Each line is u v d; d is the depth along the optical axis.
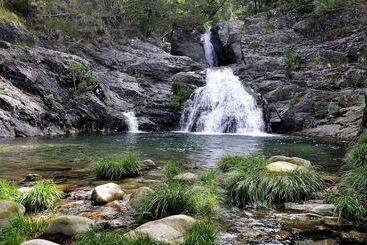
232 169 10.82
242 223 6.68
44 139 21.59
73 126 26.97
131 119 29.72
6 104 23.23
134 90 31.94
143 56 37.88
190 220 6.00
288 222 6.73
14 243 5.30
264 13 42.31
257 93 31.64
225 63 47.25
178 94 32.88
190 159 14.09
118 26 42.81
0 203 6.74
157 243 5.07
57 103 26.70
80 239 5.37
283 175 8.57
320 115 28.06
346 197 7.22
